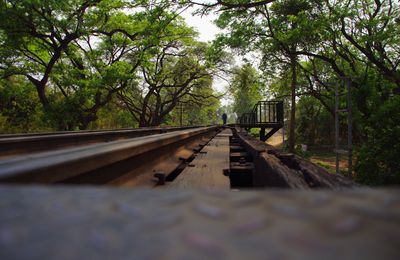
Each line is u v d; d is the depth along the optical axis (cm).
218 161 386
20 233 20
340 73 1858
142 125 3756
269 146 416
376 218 18
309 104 4459
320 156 3416
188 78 4191
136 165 272
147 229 19
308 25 1794
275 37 2134
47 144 549
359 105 1532
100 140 793
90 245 18
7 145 437
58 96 3297
